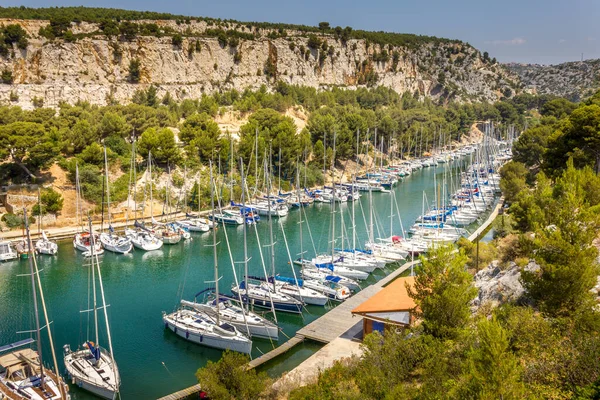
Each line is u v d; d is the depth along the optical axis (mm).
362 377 26141
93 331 46250
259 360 39156
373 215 95938
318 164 128000
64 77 152625
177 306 52188
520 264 35531
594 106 62688
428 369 24750
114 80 163625
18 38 145125
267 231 83875
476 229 81688
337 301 53094
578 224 26844
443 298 28844
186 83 181250
